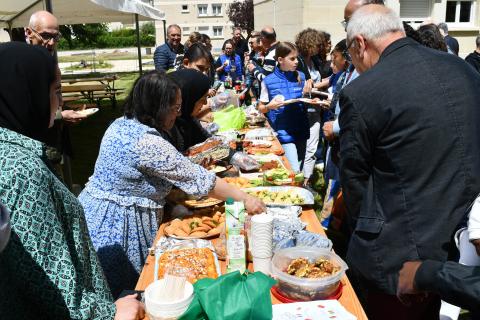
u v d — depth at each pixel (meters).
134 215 1.93
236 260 1.57
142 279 1.61
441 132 1.50
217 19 35.00
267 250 1.55
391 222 1.60
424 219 1.54
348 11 2.74
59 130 3.36
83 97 10.38
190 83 2.72
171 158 1.83
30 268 0.97
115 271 1.91
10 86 1.10
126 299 1.32
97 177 1.96
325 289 1.43
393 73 1.58
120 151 1.85
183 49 6.85
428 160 1.52
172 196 2.21
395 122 1.53
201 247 1.78
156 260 1.72
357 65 1.86
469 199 1.53
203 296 1.17
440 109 1.51
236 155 2.88
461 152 1.51
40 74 1.15
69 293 1.01
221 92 4.77
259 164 2.87
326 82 4.92
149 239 1.98
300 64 4.30
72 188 3.88
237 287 1.21
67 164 3.99
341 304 1.43
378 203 1.65
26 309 1.01
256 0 15.56
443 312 2.03
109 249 1.89
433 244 1.54
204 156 2.69
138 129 1.88
